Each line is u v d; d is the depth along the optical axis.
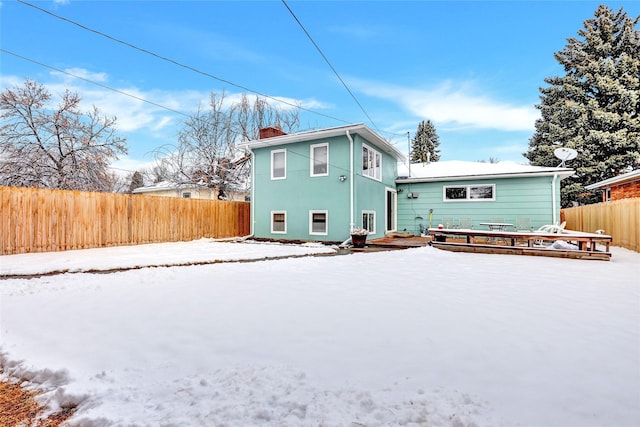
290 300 4.32
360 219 12.44
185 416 1.91
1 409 2.10
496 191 14.10
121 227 11.30
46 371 2.49
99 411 1.96
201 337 3.11
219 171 21.94
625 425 1.78
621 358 2.58
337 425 1.81
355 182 12.12
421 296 4.48
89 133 16.00
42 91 14.85
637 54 20.84
